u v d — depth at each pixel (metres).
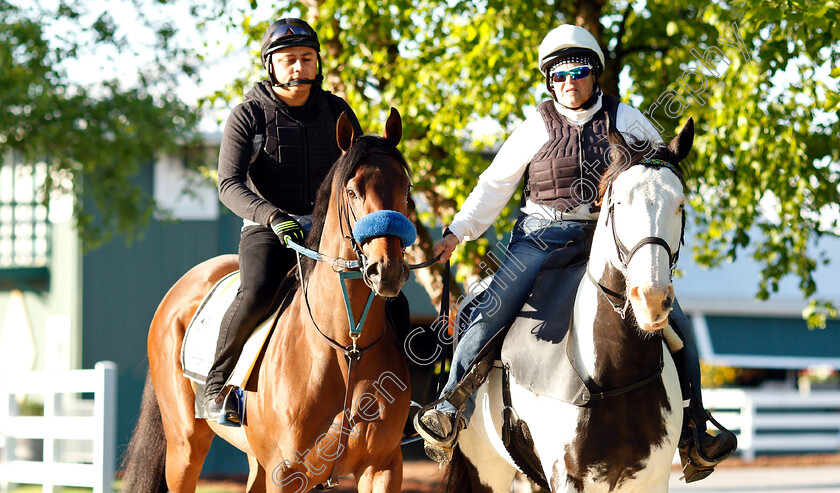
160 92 17.23
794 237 8.91
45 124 15.86
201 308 5.61
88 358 17.28
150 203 16.81
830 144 7.61
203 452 5.77
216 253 17.94
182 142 17.47
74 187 16.86
